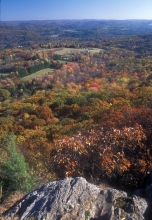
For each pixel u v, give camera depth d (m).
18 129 24.06
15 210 7.08
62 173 10.45
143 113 14.47
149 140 10.88
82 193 7.19
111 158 9.95
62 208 6.75
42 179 9.95
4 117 30.05
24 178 8.64
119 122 14.52
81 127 18.25
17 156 8.85
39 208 6.86
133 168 9.95
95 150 10.44
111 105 25.02
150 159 10.30
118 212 6.45
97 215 6.63
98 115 21.61
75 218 6.49
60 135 18.11
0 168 8.77
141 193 8.02
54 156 11.29
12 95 61.88
